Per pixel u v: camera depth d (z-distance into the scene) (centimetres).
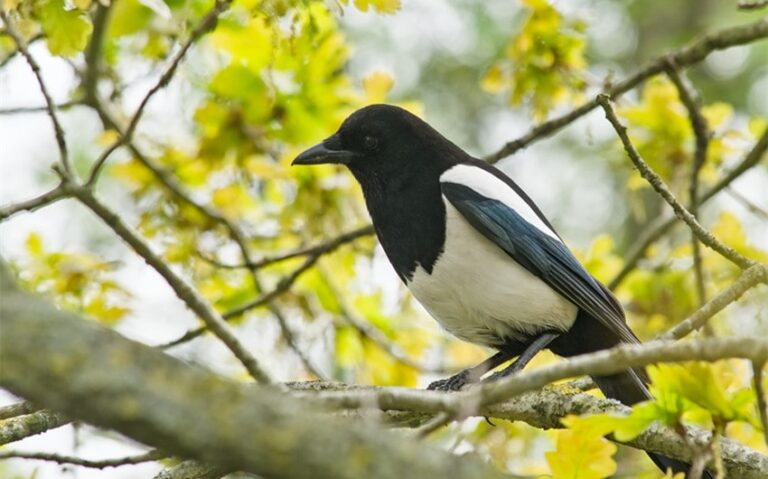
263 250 1323
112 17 1191
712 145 1282
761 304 1237
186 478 809
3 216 843
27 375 425
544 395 798
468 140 1897
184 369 439
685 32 1880
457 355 1281
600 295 995
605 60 1953
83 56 1223
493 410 814
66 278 1175
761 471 694
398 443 454
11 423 795
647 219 1878
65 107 1199
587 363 553
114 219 859
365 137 1028
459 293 988
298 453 437
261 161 1222
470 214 971
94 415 427
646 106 1234
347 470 443
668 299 1291
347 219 1257
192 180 1259
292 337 1262
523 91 1192
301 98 1209
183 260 1230
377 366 1290
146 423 427
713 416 597
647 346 553
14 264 1174
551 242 981
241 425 435
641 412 600
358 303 1329
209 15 925
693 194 1224
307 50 1135
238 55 1179
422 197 1001
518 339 1010
